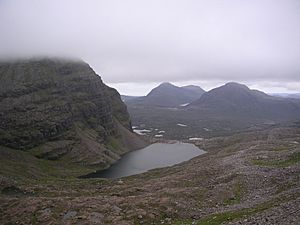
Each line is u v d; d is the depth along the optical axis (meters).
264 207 59.72
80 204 87.94
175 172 146.75
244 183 90.06
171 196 88.25
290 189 71.69
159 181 119.62
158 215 75.94
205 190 91.62
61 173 191.25
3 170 156.12
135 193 104.31
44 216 82.94
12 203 96.44
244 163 116.69
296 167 91.81
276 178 88.12
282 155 118.75
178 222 70.56
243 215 57.91
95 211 81.25
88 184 145.12
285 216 45.47
